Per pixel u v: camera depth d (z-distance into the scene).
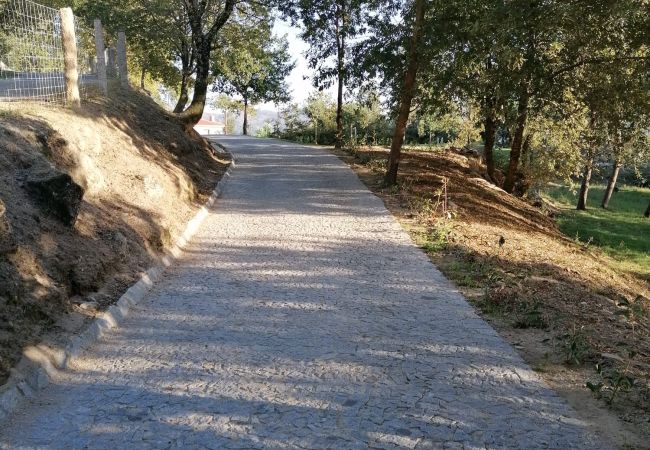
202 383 4.68
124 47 15.48
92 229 7.22
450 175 18.41
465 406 4.32
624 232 19.97
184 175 12.35
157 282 7.32
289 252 8.77
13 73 11.80
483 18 12.16
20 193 6.32
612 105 14.09
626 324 6.99
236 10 21.41
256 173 16.83
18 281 5.21
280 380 4.73
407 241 9.52
